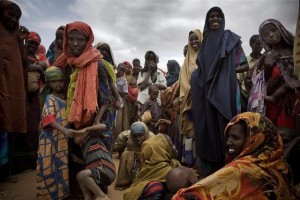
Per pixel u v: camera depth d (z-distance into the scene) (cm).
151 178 313
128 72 870
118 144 531
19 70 349
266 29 315
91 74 316
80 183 309
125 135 528
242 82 432
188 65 483
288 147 270
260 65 331
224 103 361
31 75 453
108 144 353
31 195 384
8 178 446
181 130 446
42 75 468
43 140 325
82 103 315
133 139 429
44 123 321
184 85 460
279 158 190
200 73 400
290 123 292
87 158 319
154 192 290
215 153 372
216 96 369
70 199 363
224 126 366
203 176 393
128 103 729
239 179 180
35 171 486
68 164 360
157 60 789
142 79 788
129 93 731
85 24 327
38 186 320
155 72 782
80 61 319
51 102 329
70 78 329
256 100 316
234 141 196
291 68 296
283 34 308
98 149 322
